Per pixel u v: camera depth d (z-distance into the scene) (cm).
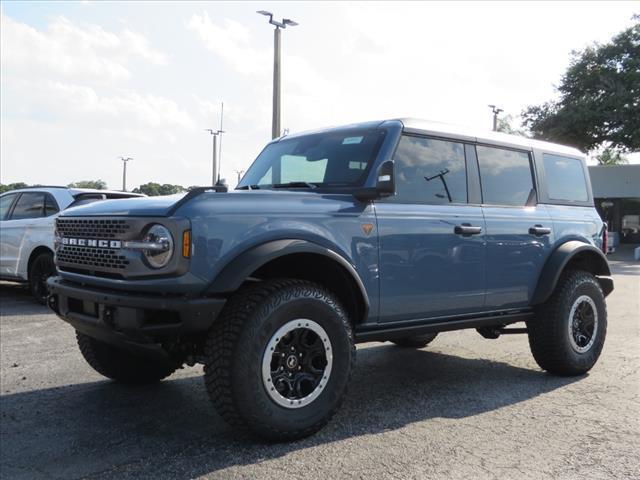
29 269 930
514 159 543
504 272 500
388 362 603
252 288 364
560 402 461
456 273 463
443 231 454
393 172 396
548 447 364
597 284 569
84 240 389
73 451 357
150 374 495
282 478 316
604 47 3278
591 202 625
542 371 566
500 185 521
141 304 338
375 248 412
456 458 345
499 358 623
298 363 370
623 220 3359
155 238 341
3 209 989
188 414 425
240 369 341
